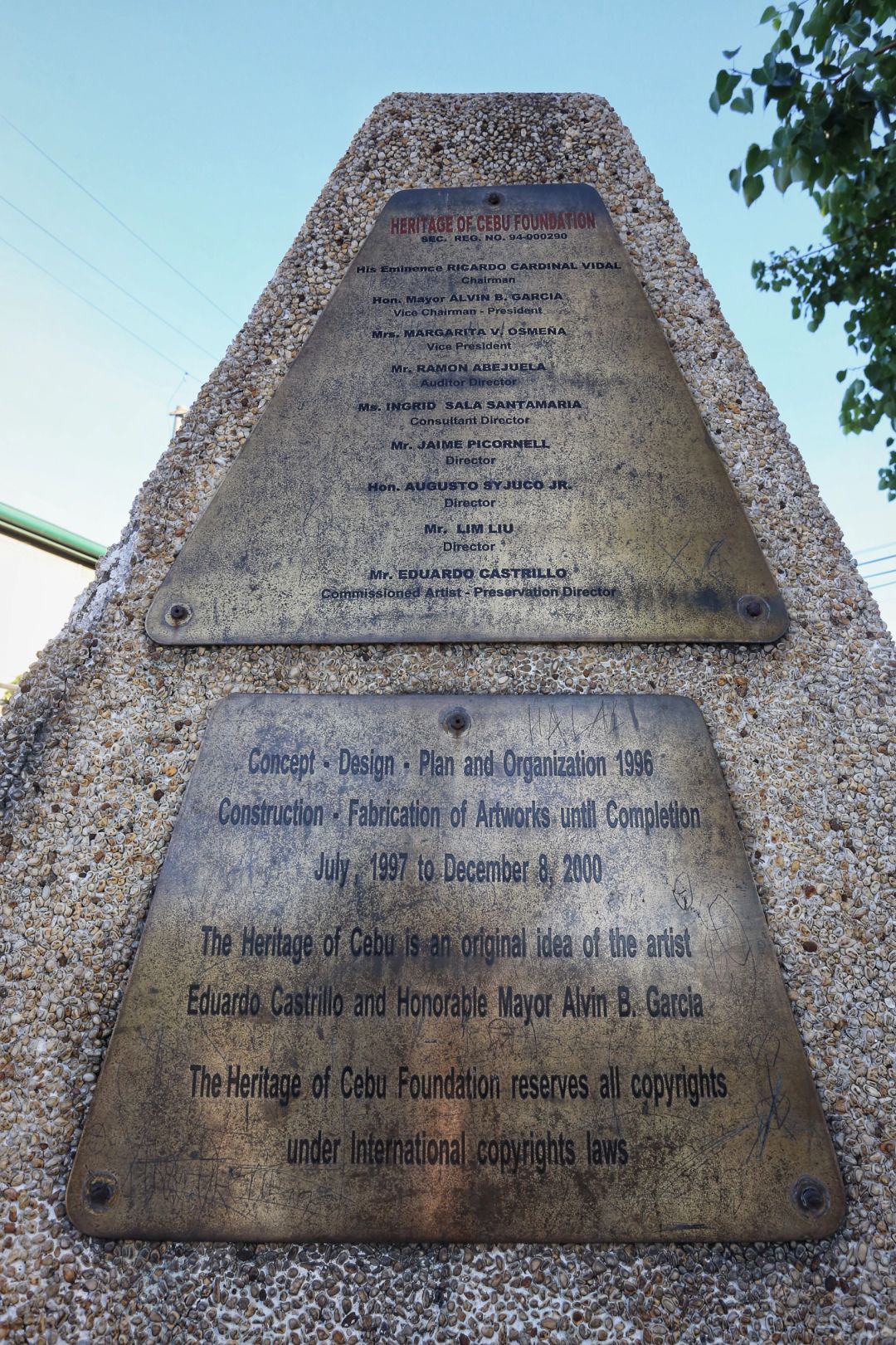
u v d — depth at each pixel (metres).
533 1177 2.13
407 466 2.91
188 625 2.72
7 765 2.58
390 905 2.36
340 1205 2.11
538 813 2.45
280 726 2.56
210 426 3.02
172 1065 2.22
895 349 4.99
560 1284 2.06
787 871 2.43
